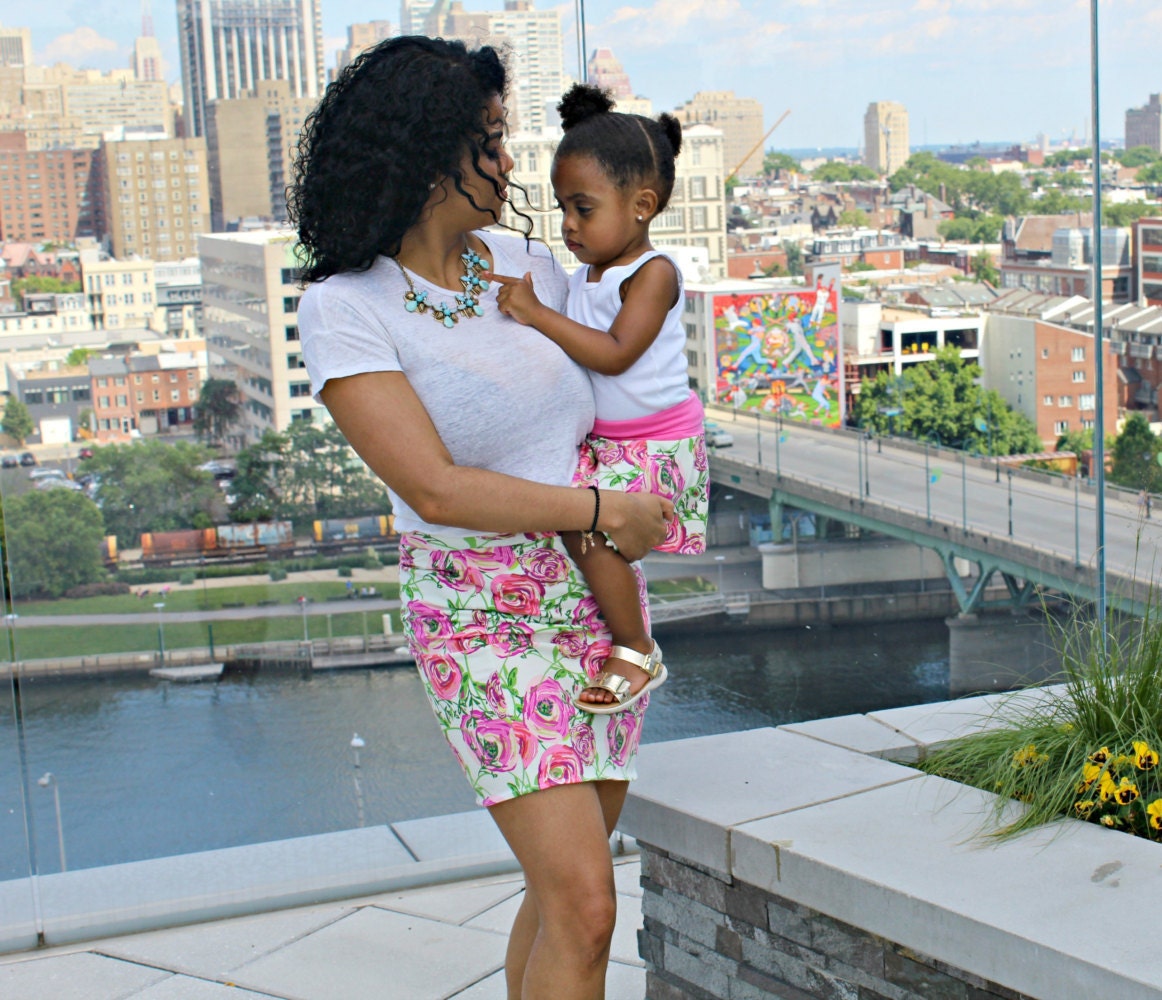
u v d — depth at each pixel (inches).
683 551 75.4
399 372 63.2
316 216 64.2
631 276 70.9
